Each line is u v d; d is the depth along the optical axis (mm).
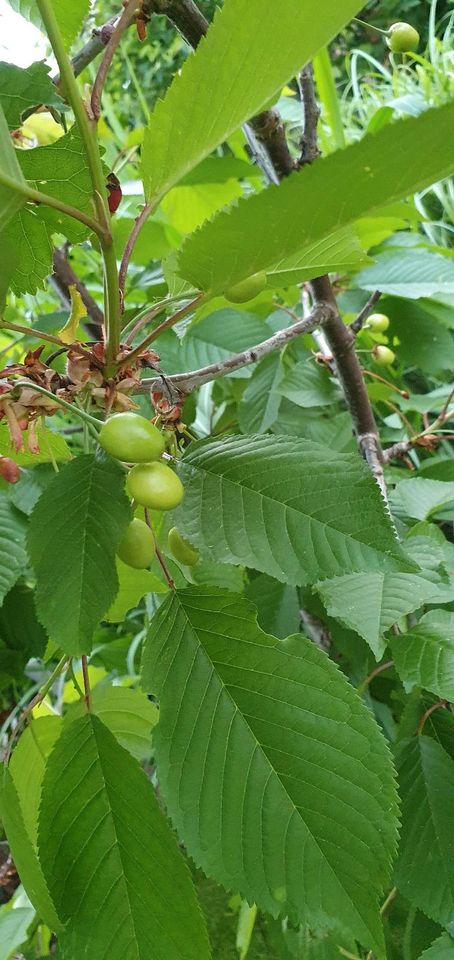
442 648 205
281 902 152
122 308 172
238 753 162
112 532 155
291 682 165
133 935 155
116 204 180
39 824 165
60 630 150
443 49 619
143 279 440
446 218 619
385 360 419
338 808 156
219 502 163
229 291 171
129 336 178
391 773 158
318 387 379
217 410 475
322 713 162
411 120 108
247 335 402
